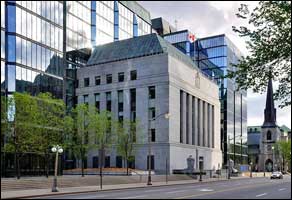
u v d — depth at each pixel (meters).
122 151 74.19
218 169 99.88
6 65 59.50
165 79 81.44
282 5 18.31
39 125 51.09
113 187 44.19
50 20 70.12
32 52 64.56
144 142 81.75
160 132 80.81
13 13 60.56
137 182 58.84
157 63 82.88
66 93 84.00
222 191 36.62
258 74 20.08
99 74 88.94
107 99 88.06
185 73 89.75
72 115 70.56
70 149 69.69
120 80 87.06
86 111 66.81
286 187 45.06
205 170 87.56
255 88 20.39
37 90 65.19
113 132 73.00
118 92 87.00
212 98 106.12
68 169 79.06
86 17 89.00
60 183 45.09
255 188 42.59
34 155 63.22
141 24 110.62
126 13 103.69
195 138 93.25
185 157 86.75
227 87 128.38
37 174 63.50
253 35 19.56
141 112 83.38
